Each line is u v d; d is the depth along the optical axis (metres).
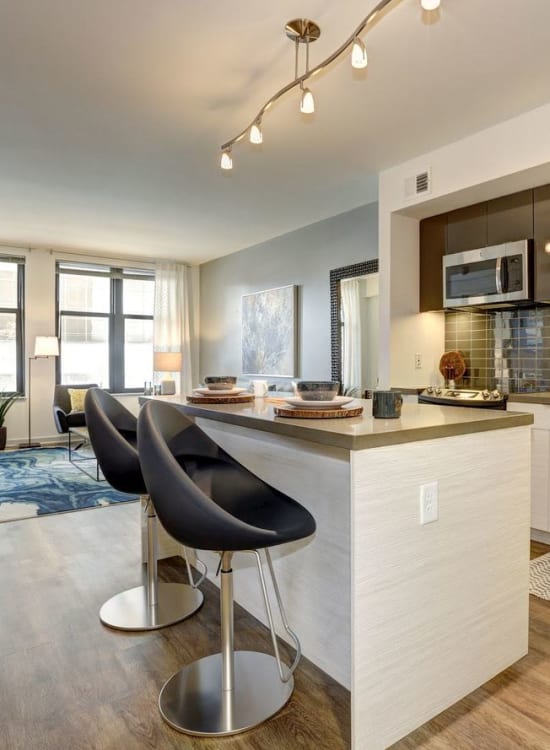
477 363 3.86
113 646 1.95
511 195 3.26
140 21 2.07
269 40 2.21
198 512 1.31
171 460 1.34
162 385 5.37
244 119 2.93
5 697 1.65
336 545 1.68
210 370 7.22
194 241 5.95
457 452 1.60
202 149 3.34
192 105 2.77
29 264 6.30
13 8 1.99
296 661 1.63
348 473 1.62
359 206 4.57
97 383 6.99
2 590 2.42
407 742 1.46
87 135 3.14
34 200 4.41
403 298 3.76
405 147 3.30
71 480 4.59
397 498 1.44
